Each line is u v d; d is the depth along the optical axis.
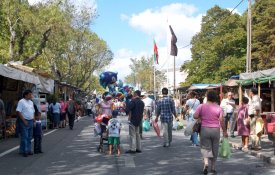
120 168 10.33
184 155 12.64
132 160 11.65
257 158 12.24
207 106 9.34
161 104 14.82
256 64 49.12
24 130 12.39
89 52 59.03
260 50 47.00
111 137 12.74
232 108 17.84
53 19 32.41
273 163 11.16
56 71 46.66
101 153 13.11
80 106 43.81
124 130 22.89
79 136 19.11
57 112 24.69
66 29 35.50
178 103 32.94
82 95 60.16
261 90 22.11
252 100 13.56
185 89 46.19
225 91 26.50
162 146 14.95
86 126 26.77
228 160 11.85
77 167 10.45
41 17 32.31
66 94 40.91
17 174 9.44
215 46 56.97
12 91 22.00
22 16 31.55
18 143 15.88
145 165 10.80
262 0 49.28
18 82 22.03
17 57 32.59
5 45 35.25
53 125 25.02
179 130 22.20
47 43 41.81
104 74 28.69
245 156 12.66
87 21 47.12
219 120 9.32
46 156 12.38
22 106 12.37
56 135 19.70
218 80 55.56
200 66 60.91
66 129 23.94
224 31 58.56
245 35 55.16
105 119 13.21
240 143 15.32
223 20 58.69
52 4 33.12
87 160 11.62
